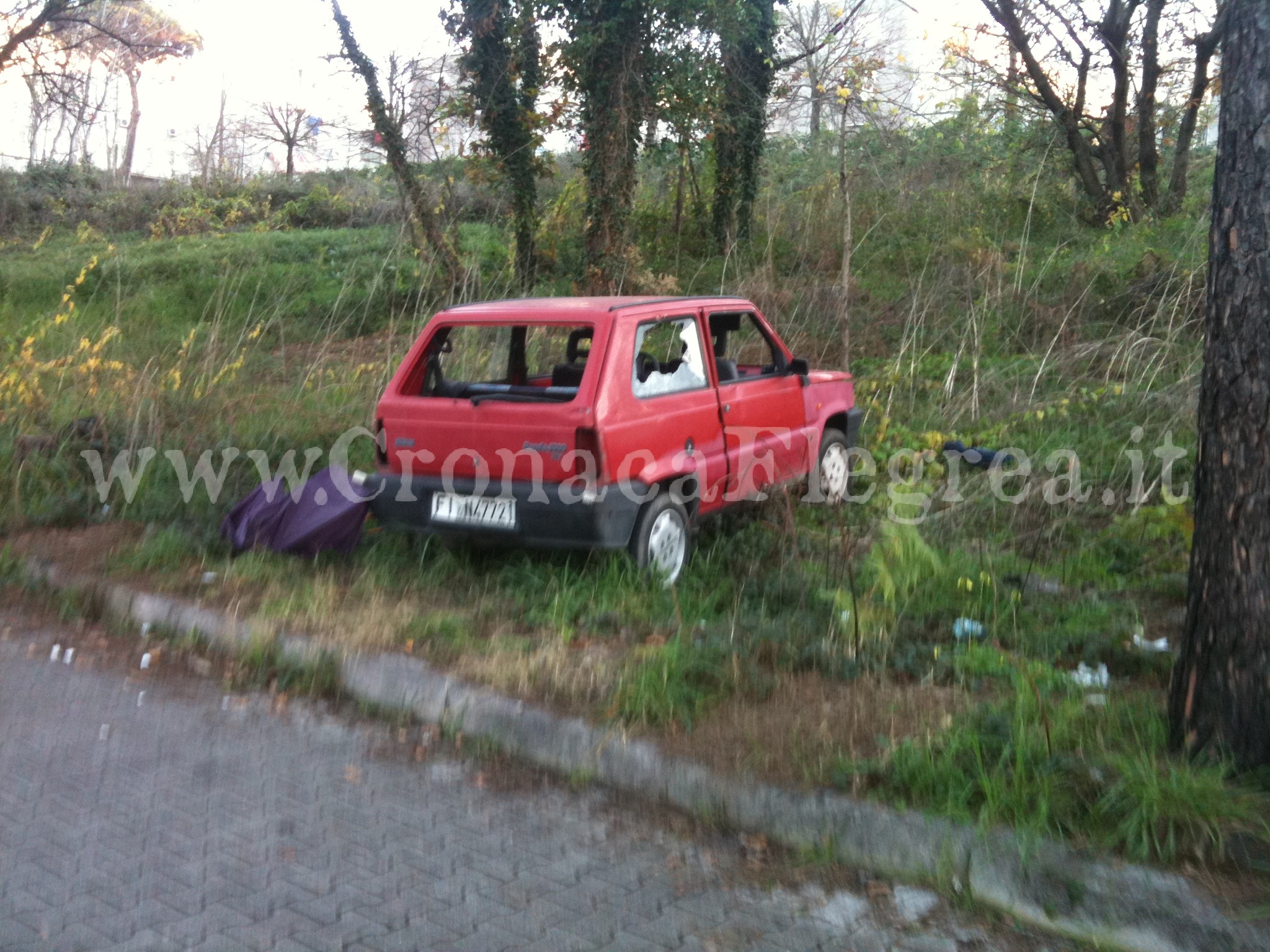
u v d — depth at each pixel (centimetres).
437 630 552
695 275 1623
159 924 337
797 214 1664
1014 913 340
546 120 1627
